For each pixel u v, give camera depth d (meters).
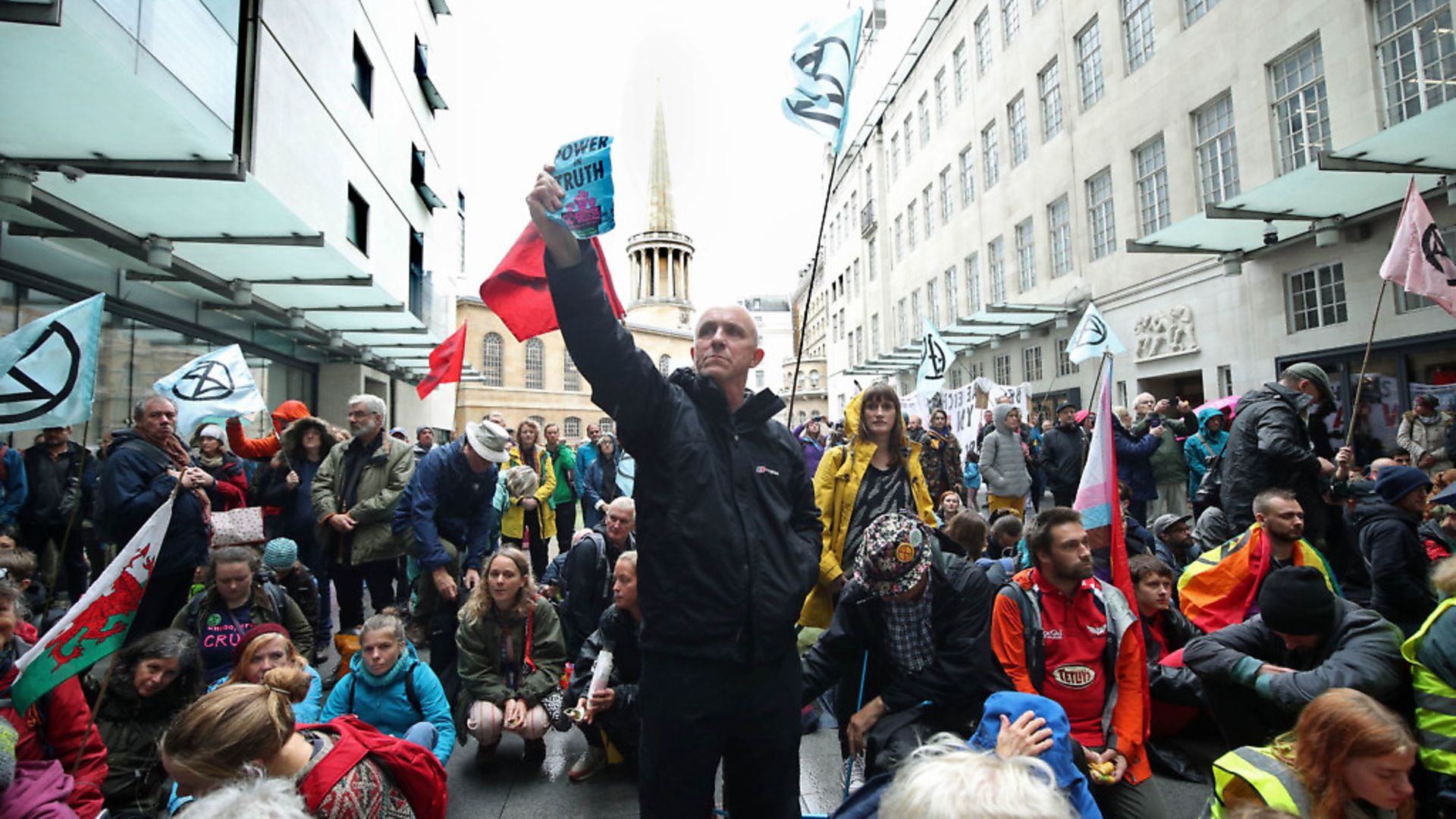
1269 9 11.78
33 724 2.78
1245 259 12.04
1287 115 11.67
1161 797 3.00
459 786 3.97
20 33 4.98
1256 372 12.05
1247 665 3.04
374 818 2.24
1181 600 4.31
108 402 8.97
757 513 2.03
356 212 15.55
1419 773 2.67
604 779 4.04
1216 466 6.64
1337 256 10.60
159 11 6.21
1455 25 9.03
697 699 1.92
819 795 3.81
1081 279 17.03
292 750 2.24
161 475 4.60
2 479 6.31
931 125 25.80
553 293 1.79
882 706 3.11
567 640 5.14
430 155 22.33
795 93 3.42
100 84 5.59
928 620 3.06
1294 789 2.22
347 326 14.48
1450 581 2.71
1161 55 14.30
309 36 12.23
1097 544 3.64
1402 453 8.91
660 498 1.97
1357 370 10.35
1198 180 13.61
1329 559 5.11
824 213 3.11
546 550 9.22
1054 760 2.08
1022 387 12.15
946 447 7.06
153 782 3.30
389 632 3.68
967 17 22.83
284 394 14.61
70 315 3.45
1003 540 5.79
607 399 1.92
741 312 2.17
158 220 8.07
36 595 5.55
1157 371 14.49
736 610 1.92
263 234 8.59
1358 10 10.23
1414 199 5.70
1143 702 3.05
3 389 3.35
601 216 1.68
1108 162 16.02
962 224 23.53
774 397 2.17
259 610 4.41
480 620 4.24
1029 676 3.04
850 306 36.78
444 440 28.22
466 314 46.59
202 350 11.34
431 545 4.79
